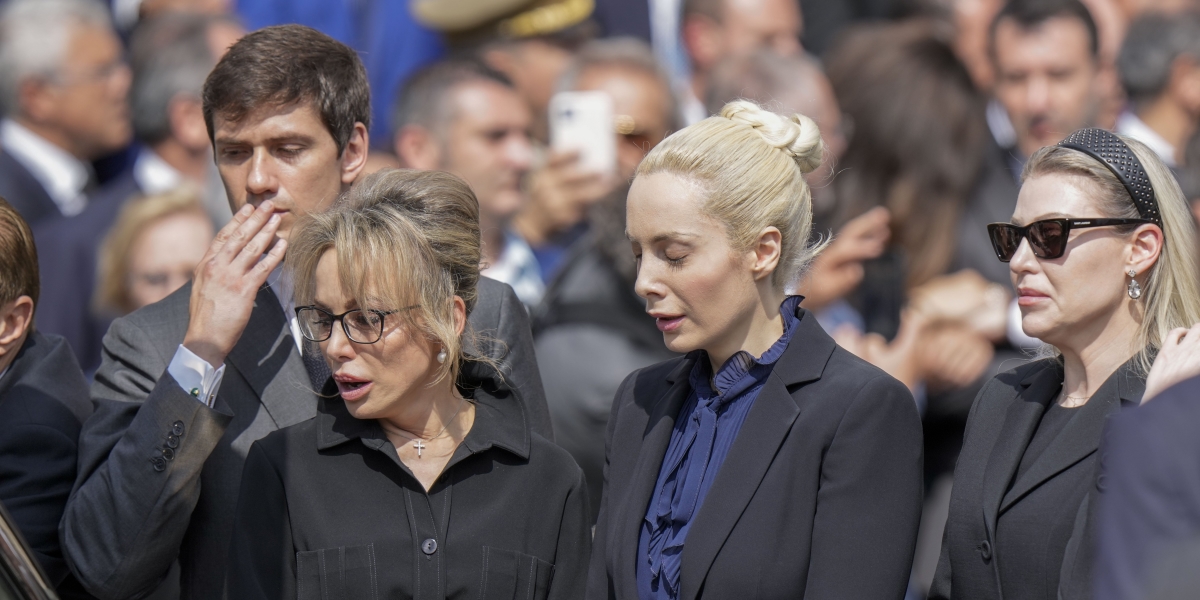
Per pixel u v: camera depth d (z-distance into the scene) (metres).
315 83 11.89
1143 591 6.30
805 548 10.45
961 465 11.23
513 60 25.20
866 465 10.52
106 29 25.39
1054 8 23.94
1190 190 19.86
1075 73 23.88
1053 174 10.74
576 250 17.95
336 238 10.62
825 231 19.34
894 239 20.14
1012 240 10.96
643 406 11.70
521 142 21.06
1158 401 6.77
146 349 11.99
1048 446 10.68
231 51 12.01
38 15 24.70
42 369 12.19
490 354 12.34
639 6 28.38
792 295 11.48
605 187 20.84
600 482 16.97
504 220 20.98
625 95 21.12
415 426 11.27
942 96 20.53
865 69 20.80
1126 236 10.54
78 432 12.08
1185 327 10.56
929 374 18.72
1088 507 9.87
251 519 10.88
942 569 11.55
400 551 10.84
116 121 25.31
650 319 17.20
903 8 27.89
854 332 18.30
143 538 11.06
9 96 24.53
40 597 9.64
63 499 11.77
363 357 10.67
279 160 11.89
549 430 12.98
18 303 11.81
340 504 10.93
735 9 26.42
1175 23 24.14
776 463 10.62
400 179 11.05
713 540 10.45
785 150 10.95
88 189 25.16
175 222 20.02
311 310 10.80
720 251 10.54
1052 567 10.22
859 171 20.39
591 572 11.34
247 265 11.35
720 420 11.09
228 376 12.00
